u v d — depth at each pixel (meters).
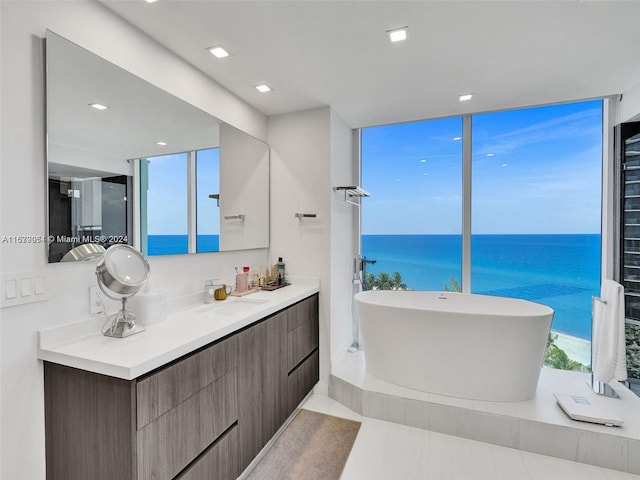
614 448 1.88
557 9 1.61
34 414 1.29
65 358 1.25
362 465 1.93
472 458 1.99
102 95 1.55
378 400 2.41
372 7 1.59
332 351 2.90
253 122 2.82
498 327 2.23
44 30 1.31
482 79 2.36
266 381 2.02
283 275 2.88
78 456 1.26
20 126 1.24
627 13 1.63
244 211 2.67
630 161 2.58
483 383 2.29
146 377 1.21
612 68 2.20
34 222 1.29
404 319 2.46
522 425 2.06
